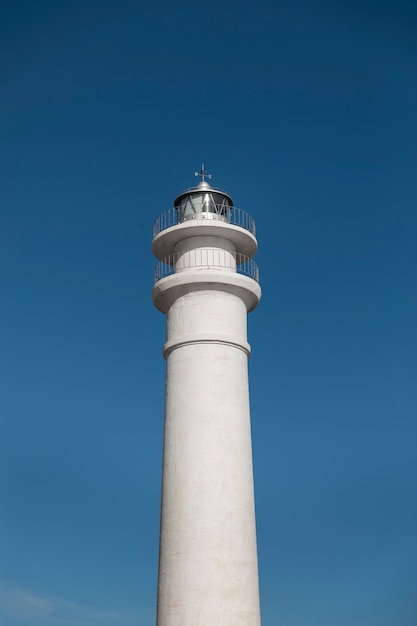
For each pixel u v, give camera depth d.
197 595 33.66
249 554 34.94
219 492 35.19
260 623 34.78
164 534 35.38
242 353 38.41
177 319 38.41
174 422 36.78
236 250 40.91
